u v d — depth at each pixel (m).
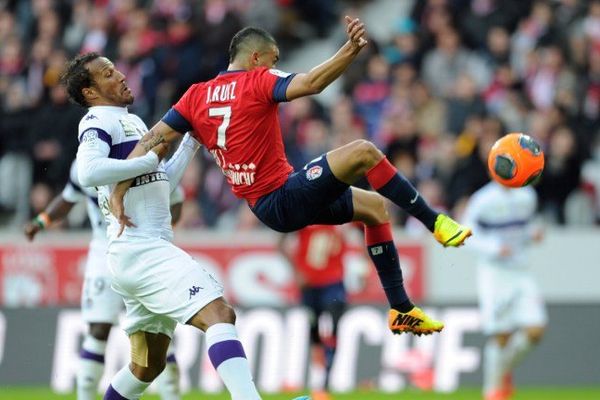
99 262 30.84
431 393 44.94
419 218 23.81
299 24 62.62
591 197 51.62
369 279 47.97
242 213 51.66
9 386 47.50
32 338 47.91
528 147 23.80
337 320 41.88
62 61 56.78
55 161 55.19
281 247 42.47
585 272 48.97
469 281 48.31
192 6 57.72
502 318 42.53
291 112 54.34
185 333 47.12
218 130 23.97
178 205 29.89
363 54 57.00
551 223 51.34
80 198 32.50
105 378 46.09
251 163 23.88
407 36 57.41
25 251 49.53
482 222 42.75
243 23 59.59
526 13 57.31
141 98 55.94
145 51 56.59
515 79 54.97
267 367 47.38
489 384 42.22
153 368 25.09
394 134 52.97
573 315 47.72
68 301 49.06
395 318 25.27
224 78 24.12
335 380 47.12
